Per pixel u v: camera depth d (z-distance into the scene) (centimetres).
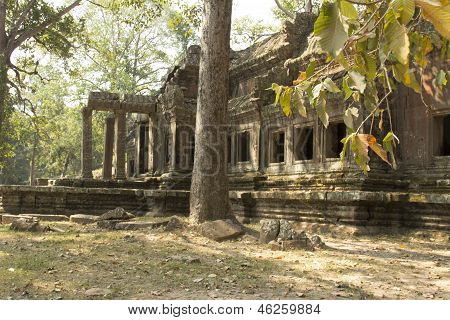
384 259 856
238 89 2230
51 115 4406
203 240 1033
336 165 1455
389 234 1241
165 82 2520
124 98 2236
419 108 1353
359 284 645
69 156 4462
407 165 1373
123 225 1213
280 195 1443
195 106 2248
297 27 1948
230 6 1207
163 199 1767
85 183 2031
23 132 3183
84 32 3300
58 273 666
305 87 366
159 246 940
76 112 4100
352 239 1172
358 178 1341
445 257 905
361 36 323
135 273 684
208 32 1192
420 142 1345
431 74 1312
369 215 1256
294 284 634
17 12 2670
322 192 1306
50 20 2666
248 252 900
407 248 1023
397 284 650
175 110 2094
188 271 704
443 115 1314
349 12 264
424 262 841
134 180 2234
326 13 264
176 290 589
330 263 793
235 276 673
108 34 3953
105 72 3953
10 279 611
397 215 1268
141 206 1806
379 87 1355
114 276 660
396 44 254
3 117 2575
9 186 1666
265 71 2048
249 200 1599
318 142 1545
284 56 1908
